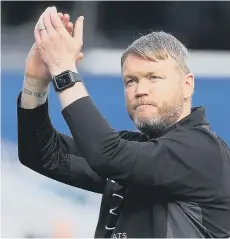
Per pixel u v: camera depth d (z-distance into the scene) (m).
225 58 24.03
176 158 7.54
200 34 26.34
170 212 7.68
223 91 23.00
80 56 7.66
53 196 22.08
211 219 7.82
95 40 25.92
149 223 7.73
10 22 25.83
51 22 7.59
